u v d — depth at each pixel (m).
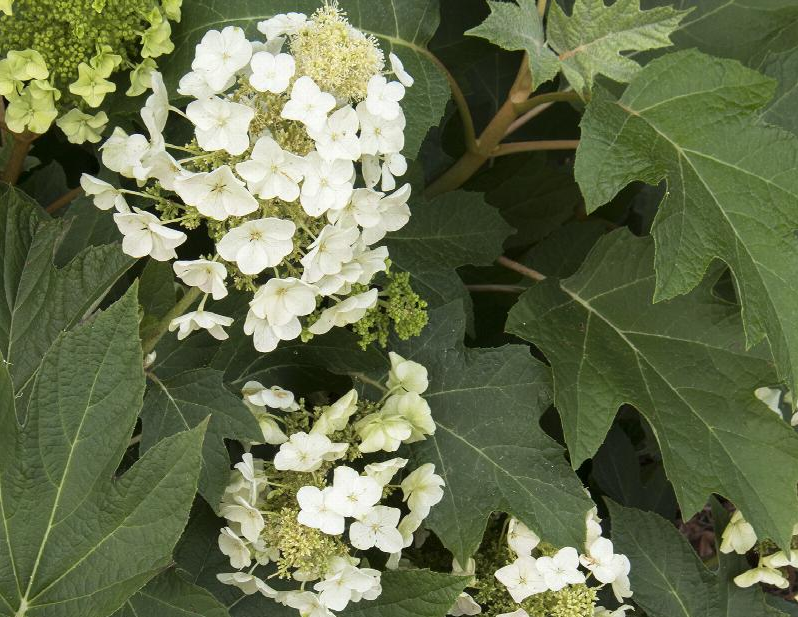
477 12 1.28
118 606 0.96
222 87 1.00
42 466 0.97
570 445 1.11
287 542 1.05
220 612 1.02
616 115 1.08
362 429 1.08
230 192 0.99
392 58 1.04
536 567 1.10
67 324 1.07
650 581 1.16
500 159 1.32
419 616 1.06
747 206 1.07
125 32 1.09
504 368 1.13
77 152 1.30
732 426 1.12
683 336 1.14
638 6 1.09
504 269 1.31
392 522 1.07
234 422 1.05
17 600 0.97
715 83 1.08
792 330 1.06
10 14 1.08
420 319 1.09
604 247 1.16
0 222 1.07
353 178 1.02
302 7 1.12
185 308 1.06
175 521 0.96
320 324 1.05
